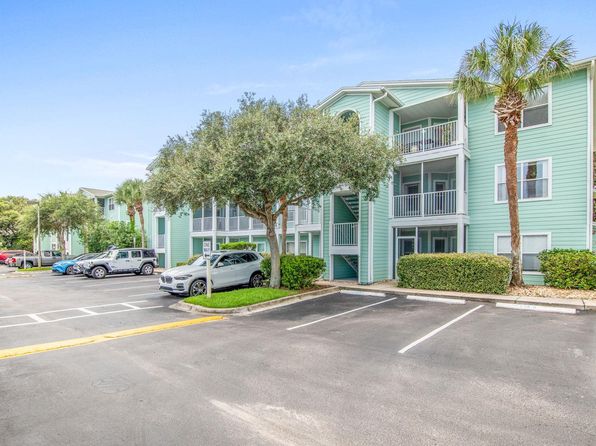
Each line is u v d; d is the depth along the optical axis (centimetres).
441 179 1872
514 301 1129
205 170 1134
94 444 371
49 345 742
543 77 1231
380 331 815
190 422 414
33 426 410
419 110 1788
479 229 1625
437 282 1395
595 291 1208
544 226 1454
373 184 1286
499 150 1588
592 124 1370
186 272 1314
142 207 3244
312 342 734
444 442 362
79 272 2569
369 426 397
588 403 445
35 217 3309
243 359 635
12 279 2303
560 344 693
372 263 1647
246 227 2717
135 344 743
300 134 1056
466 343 708
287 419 417
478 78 1298
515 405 441
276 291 1275
